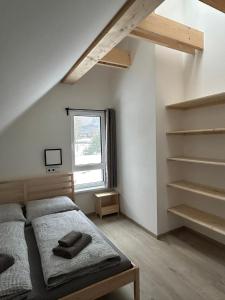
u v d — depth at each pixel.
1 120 1.78
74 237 1.74
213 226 2.29
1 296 1.28
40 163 3.25
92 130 3.70
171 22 2.28
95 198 3.64
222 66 2.38
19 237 1.92
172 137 2.86
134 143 3.17
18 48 0.64
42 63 1.01
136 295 1.69
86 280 1.49
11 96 1.23
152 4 1.26
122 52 3.04
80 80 3.49
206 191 2.43
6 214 2.41
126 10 1.31
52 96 3.29
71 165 3.49
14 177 3.08
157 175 2.77
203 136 2.67
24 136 3.12
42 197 3.17
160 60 2.67
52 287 1.39
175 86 2.81
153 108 2.73
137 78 3.00
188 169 2.90
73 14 0.64
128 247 2.60
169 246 2.61
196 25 2.62
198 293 1.83
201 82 2.63
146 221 3.01
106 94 3.72
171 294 1.83
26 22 0.50
